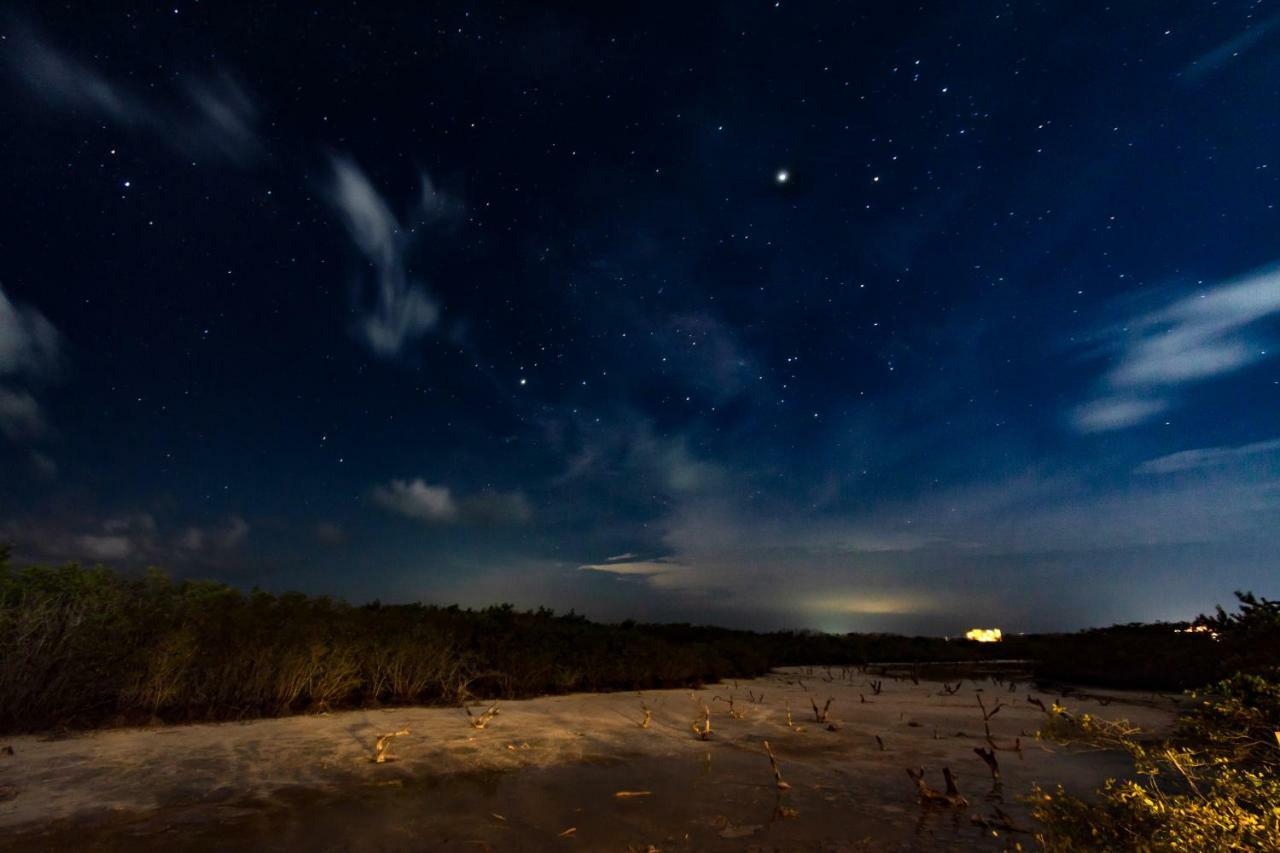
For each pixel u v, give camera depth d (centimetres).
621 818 486
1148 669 1409
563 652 1436
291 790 534
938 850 422
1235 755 310
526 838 438
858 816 497
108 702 809
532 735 811
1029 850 423
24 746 655
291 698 902
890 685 1680
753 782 601
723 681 1791
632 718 994
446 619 1334
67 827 434
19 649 762
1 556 860
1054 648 1967
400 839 429
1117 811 315
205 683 858
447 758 666
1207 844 268
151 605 906
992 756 612
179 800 498
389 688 1064
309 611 1027
